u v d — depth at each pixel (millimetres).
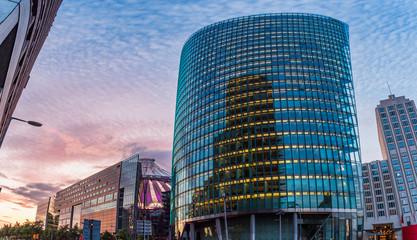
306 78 103375
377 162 181625
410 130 175625
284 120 96250
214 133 105438
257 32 118062
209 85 115812
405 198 165625
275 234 86062
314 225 86438
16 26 12641
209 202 97812
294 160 90562
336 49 111500
